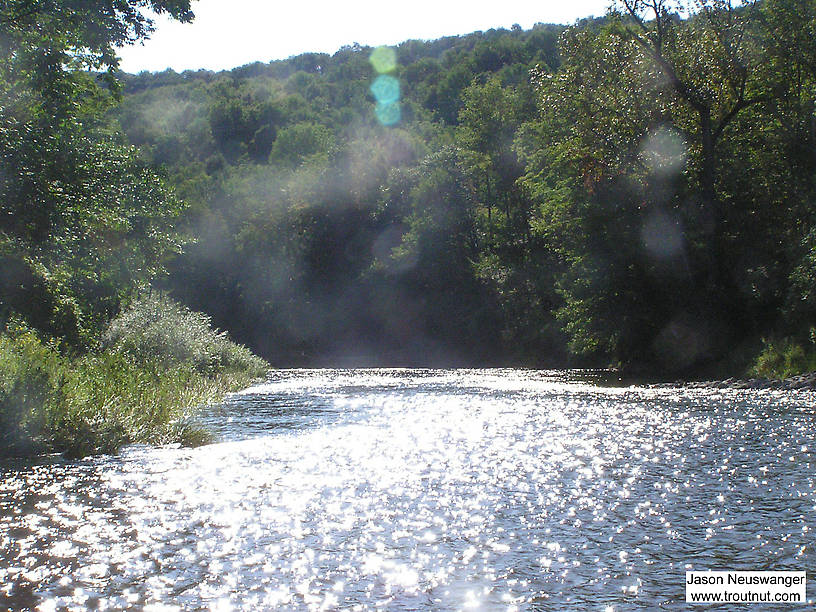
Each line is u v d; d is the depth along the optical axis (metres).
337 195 80.44
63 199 25.09
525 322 59.53
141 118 163.25
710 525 7.78
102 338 29.83
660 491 9.35
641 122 36.47
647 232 36.25
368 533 7.57
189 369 29.75
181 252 33.53
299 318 77.94
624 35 37.97
